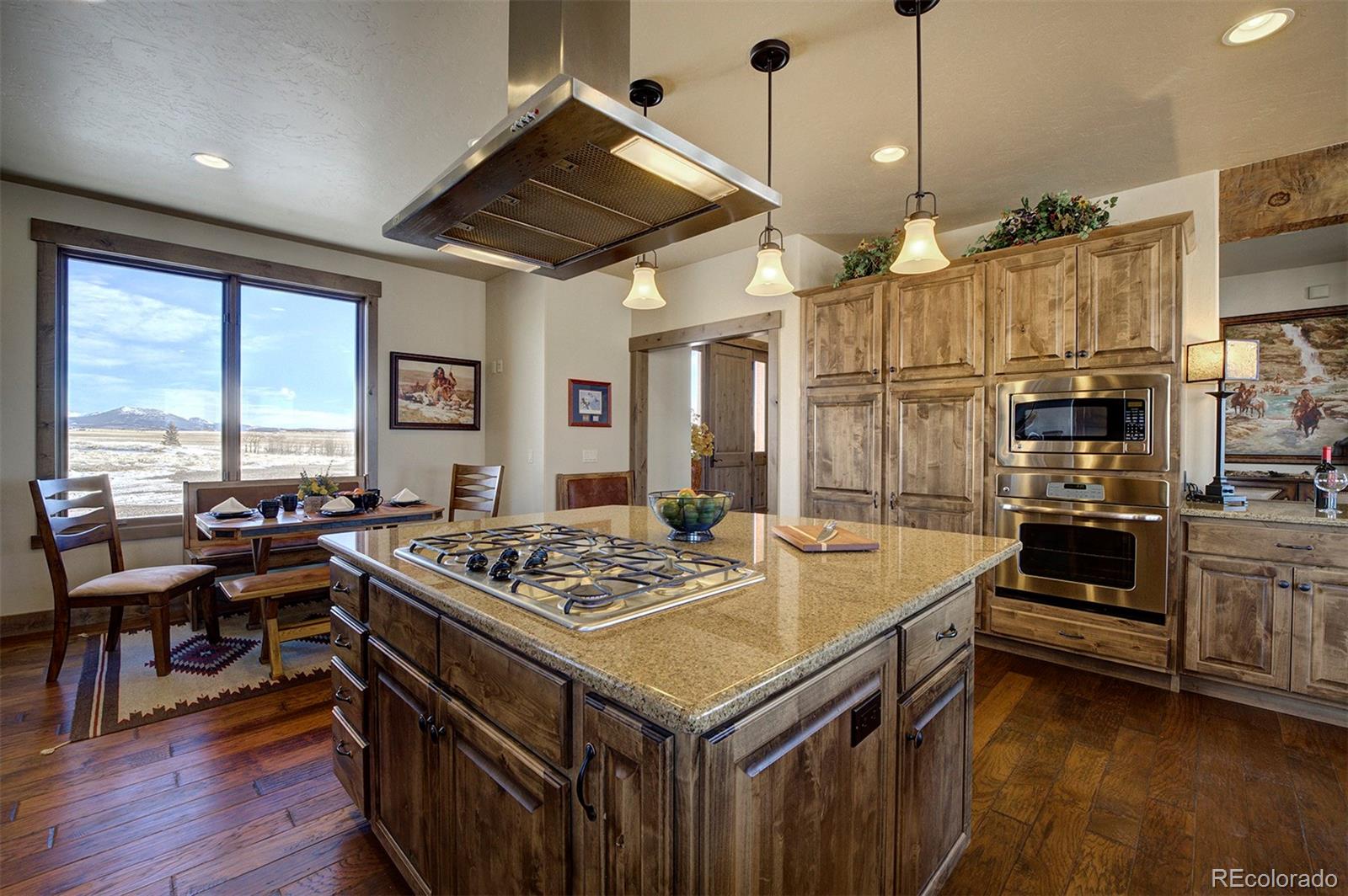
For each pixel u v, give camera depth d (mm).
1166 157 2875
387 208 3633
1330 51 2070
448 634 1270
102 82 2340
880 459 3525
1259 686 2521
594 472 4984
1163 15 1904
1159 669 2668
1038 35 2004
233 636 3467
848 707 1073
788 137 2703
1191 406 3168
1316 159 2793
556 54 1451
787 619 1079
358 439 4703
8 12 1933
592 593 1157
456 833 1263
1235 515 2537
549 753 998
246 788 1981
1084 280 2811
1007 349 3039
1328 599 2365
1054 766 2115
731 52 2102
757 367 7211
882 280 3494
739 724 834
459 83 2342
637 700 790
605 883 904
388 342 4781
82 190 3408
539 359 4715
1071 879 1580
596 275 5008
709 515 1817
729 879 817
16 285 3328
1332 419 4484
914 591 1270
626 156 1273
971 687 1612
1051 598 2955
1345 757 2154
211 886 1554
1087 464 2811
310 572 3023
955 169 3023
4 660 3021
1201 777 2039
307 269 4332
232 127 2684
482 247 1836
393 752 1510
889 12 1896
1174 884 1560
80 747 2221
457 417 5195
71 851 1678
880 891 1211
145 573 3029
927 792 1378
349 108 2520
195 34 2057
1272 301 4719
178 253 3791
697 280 4676
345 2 1892
